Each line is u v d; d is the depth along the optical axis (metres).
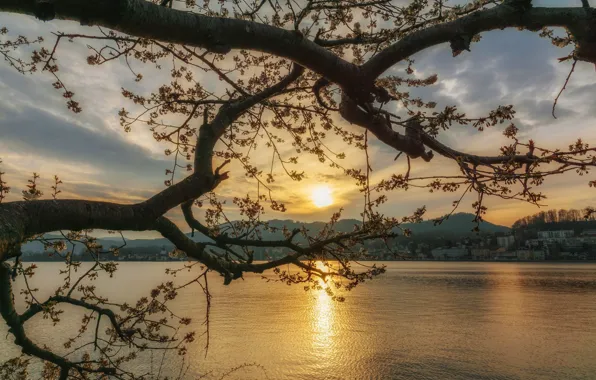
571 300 87.31
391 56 3.04
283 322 60.12
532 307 76.50
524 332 51.31
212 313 67.44
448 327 55.66
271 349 42.34
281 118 5.11
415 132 3.71
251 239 4.56
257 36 2.70
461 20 3.04
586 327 54.31
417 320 62.16
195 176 3.34
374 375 33.91
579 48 3.11
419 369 35.47
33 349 4.68
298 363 37.12
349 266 4.35
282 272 5.03
